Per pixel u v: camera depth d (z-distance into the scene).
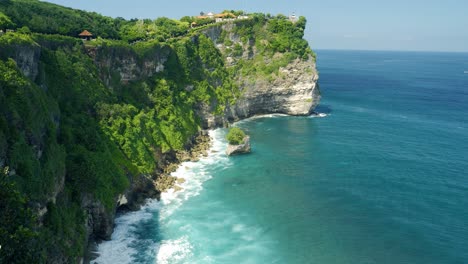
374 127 116.38
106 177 55.00
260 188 69.69
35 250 32.50
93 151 57.00
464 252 50.38
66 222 42.84
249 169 78.75
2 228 29.41
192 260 48.12
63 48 65.75
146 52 88.44
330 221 58.34
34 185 37.88
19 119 39.72
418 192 68.25
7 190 31.50
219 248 50.88
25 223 32.41
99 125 65.25
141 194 64.00
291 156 87.31
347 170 78.81
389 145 96.94
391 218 59.06
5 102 38.94
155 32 113.12
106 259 47.38
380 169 79.44
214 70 116.06
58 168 45.19
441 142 100.25
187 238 52.91
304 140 100.38
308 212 61.00
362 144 97.38
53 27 80.75
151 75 91.81
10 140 37.28
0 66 42.03
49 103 51.72
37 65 54.81
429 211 61.19
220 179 73.38
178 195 66.06
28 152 39.00
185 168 78.25
